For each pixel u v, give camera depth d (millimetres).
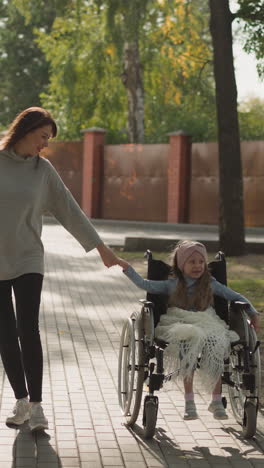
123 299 12391
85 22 35906
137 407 5938
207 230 27109
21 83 57094
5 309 5957
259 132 35812
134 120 33875
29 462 5238
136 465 5293
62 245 20156
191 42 33406
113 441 5750
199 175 28406
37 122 5719
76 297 12430
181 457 5484
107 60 35344
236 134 18531
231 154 18531
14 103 56969
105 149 31656
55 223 28219
